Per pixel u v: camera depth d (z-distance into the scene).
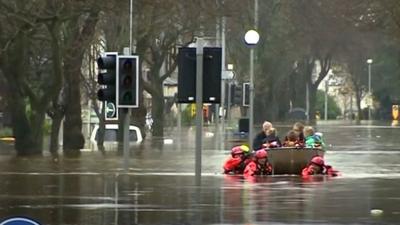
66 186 60.50
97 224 41.34
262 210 46.34
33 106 107.31
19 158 99.25
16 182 63.81
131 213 45.16
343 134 189.75
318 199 51.91
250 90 85.25
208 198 52.34
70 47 116.25
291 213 45.09
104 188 59.00
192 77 52.28
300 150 73.31
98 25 142.00
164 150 121.62
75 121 122.56
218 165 88.62
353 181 65.75
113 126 162.62
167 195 54.12
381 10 159.88
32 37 105.75
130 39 125.50
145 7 122.88
